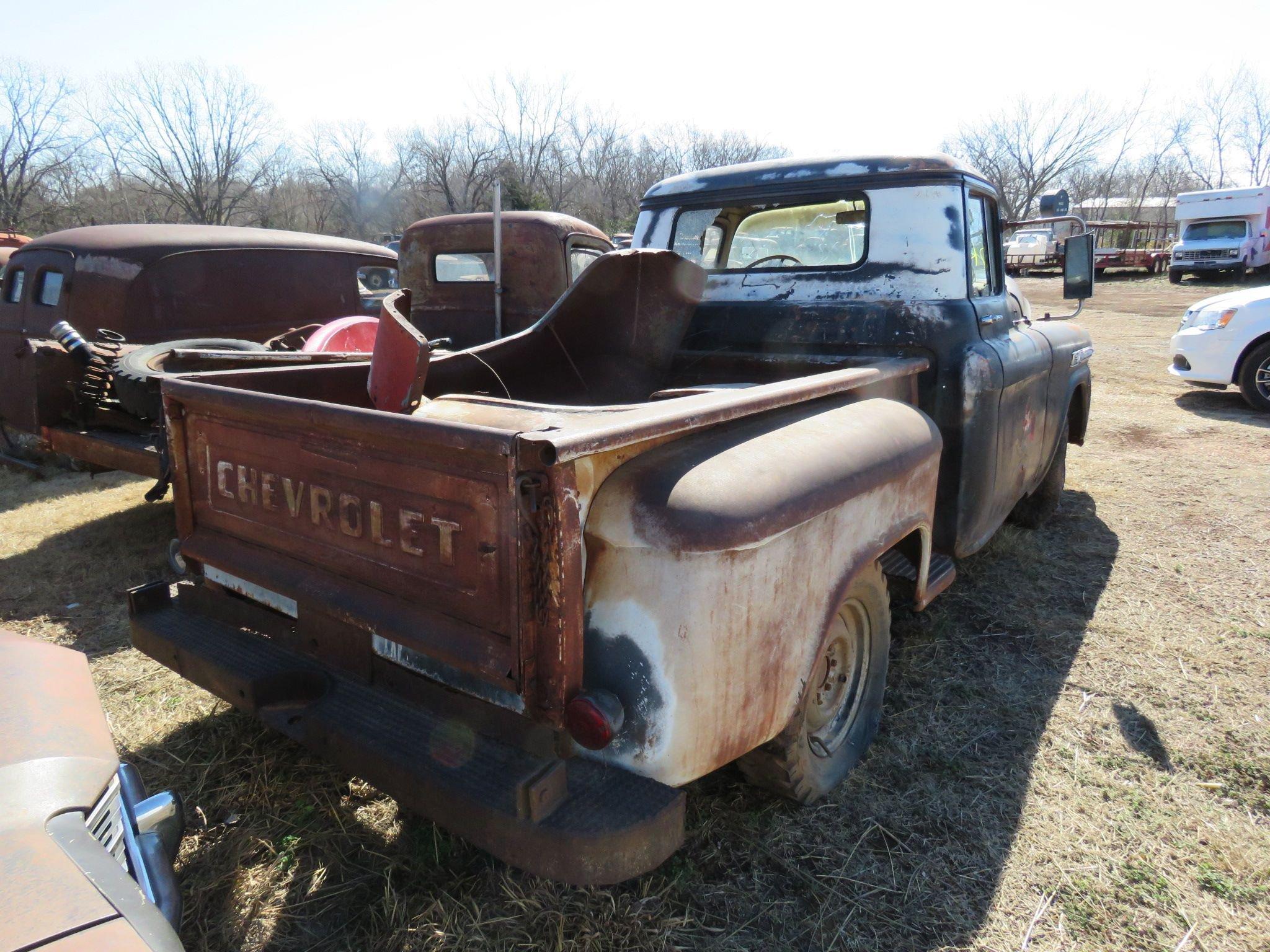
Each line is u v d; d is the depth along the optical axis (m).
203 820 2.35
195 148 41.25
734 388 2.39
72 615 3.86
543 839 1.54
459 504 1.68
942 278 3.21
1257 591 4.04
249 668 2.09
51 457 6.35
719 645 1.69
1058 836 2.33
